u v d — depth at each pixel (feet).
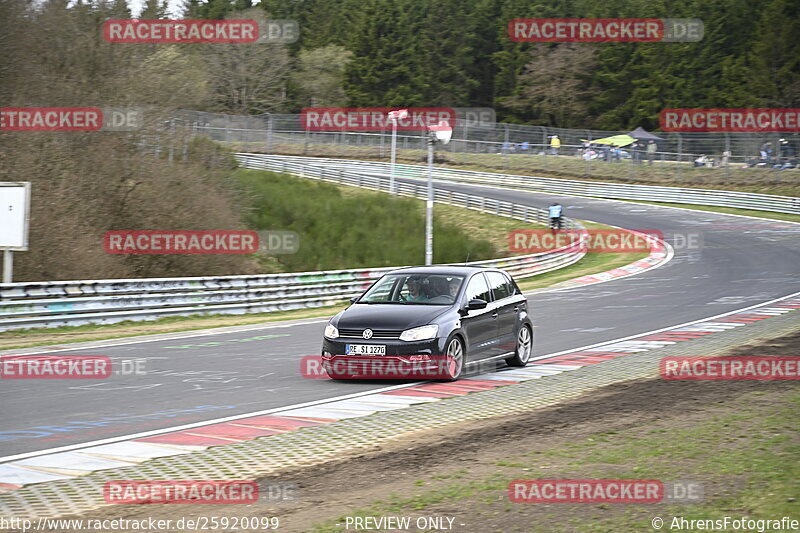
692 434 72.08
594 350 132.05
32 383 104.01
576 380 104.12
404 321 102.17
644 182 528.63
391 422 80.23
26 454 68.39
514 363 117.80
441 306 106.22
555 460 64.90
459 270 113.70
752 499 53.26
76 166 244.22
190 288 192.34
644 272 287.89
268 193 369.71
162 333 159.84
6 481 60.23
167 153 270.67
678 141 524.11
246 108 641.81
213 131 579.07
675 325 162.30
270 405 90.12
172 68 276.62
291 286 213.46
